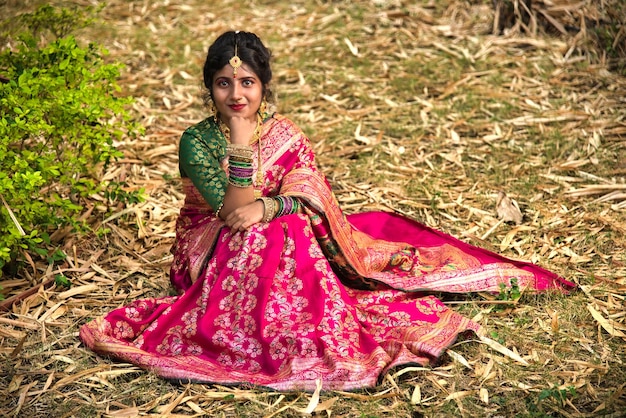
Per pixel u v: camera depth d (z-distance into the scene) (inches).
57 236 173.2
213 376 130.6
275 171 148.6
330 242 148.3
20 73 167.2
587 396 128.4
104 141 165.8
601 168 205.5
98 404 127.6
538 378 133.0
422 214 191.6
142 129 172.9
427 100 245.6
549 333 145.0
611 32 261.1
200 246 146.8
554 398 126.8
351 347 134.0
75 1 303.6
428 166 212.5
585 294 156.3
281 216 144.4
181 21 298.8
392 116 236.7
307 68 266.8
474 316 149.9
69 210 171.8
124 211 182.9
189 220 152.6
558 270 165.6
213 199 143.7
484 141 222.5
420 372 134.5
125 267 168.9
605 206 188.9
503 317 151.0
